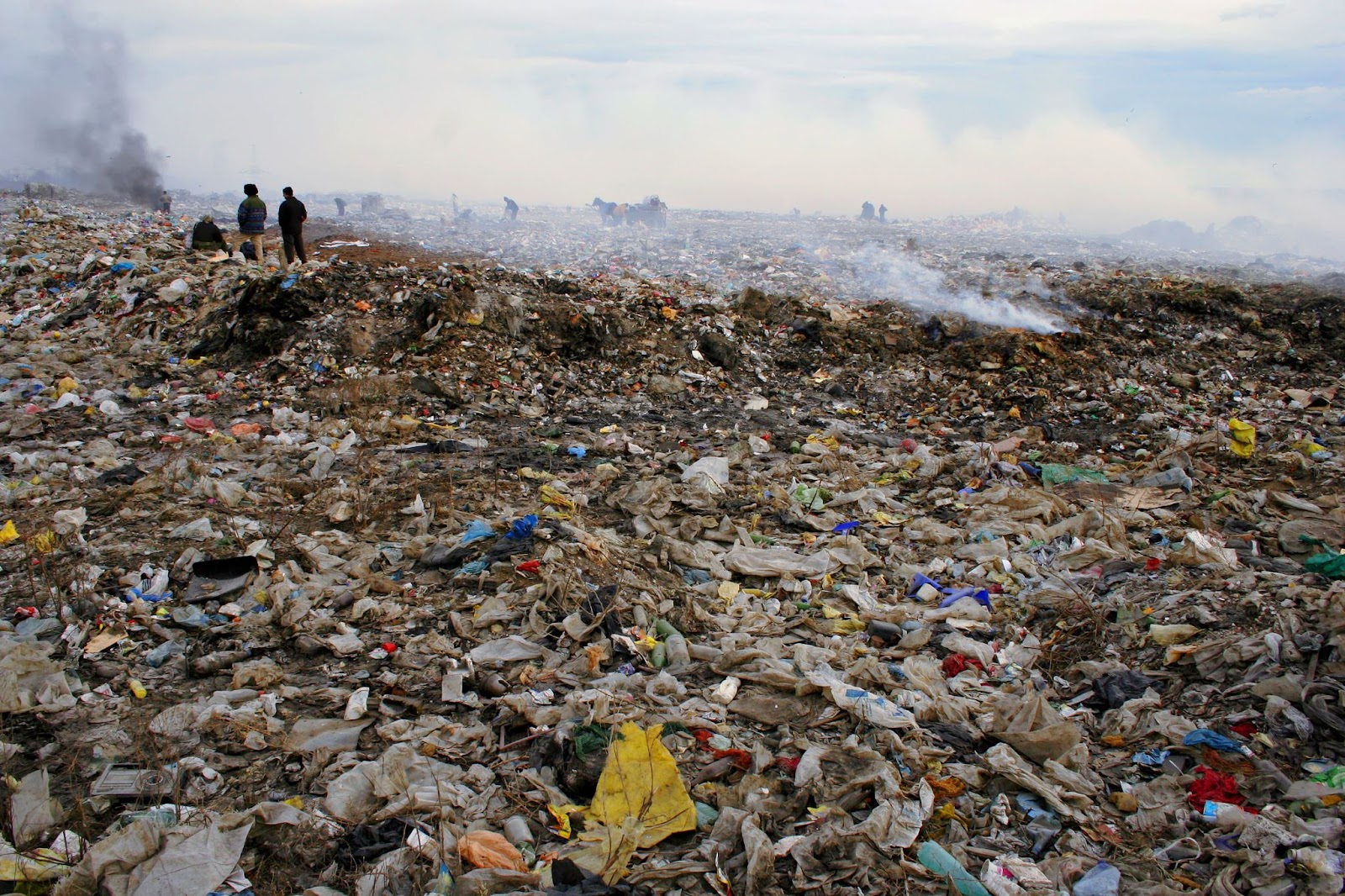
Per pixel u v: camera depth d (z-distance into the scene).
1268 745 4.53
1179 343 15.30
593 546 6.73
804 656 5.54
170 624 5.63
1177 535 7.48
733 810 4.05
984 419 12.47
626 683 5.14
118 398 11.07
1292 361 14.77
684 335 14.50
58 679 4.84
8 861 3.45
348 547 6.84
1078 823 4.12
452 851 3.74
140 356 12.90
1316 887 3.53
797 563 7.03
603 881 3.61
